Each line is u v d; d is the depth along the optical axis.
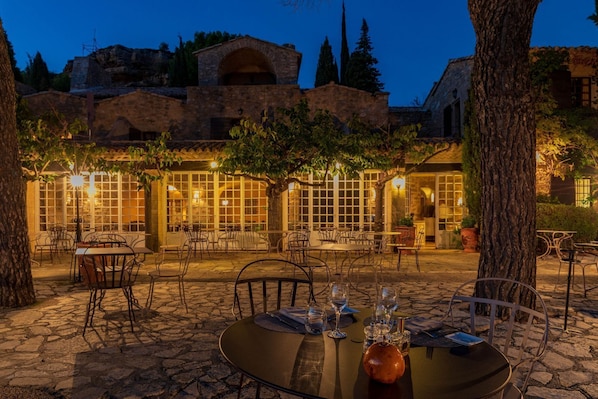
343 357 2.34
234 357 2.33
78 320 5.97
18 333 5.40
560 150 13.63
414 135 11.77
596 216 12.99
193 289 8.03
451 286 8.20
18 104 12.18
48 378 4.06
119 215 14.12
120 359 4.53
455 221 14.77
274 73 22.72
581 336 5.16
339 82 34.19
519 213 5.67
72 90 25.33
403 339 2.40
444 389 1.99
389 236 13.16
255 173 10.56
